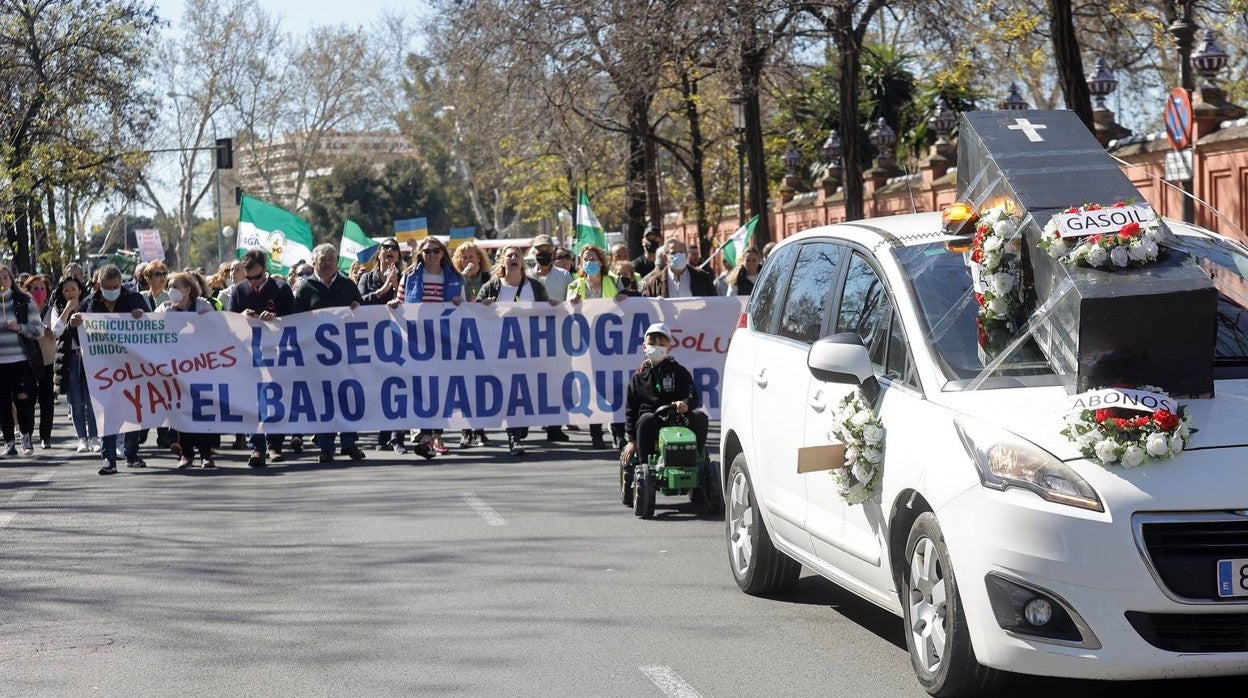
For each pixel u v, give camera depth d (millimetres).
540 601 7715
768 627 7039
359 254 28656
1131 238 5402
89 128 42000
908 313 6051
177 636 7074
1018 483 4992
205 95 72188
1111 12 23609
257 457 14430
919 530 5562
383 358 14914
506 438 16562
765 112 43281
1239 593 4836
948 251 6340
